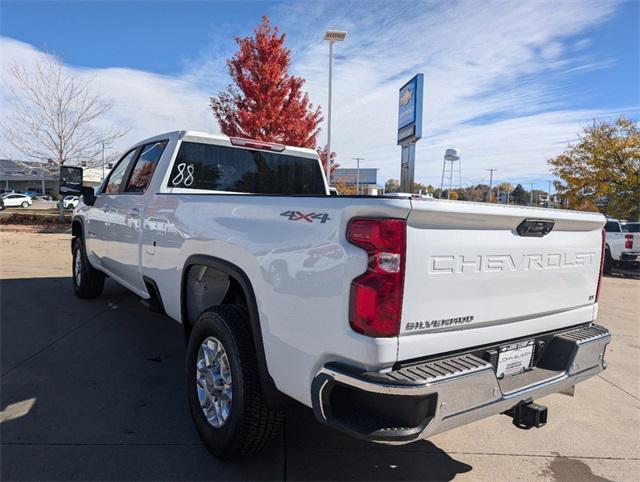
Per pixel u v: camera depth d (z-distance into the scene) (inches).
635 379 183.2
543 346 109.0
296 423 132.3
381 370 79.0
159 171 163.3
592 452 125.0
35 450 112.5
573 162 751.7
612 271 579.2
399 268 78.4
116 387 148.7
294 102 623.8
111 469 106.3
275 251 96.6
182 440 119.8
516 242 97.1
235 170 179.0
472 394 83.8
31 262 391.9
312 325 87.2
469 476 111.5
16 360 167.9
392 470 112.1
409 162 486.6
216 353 113.4
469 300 89.3
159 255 150.3
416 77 463.8
